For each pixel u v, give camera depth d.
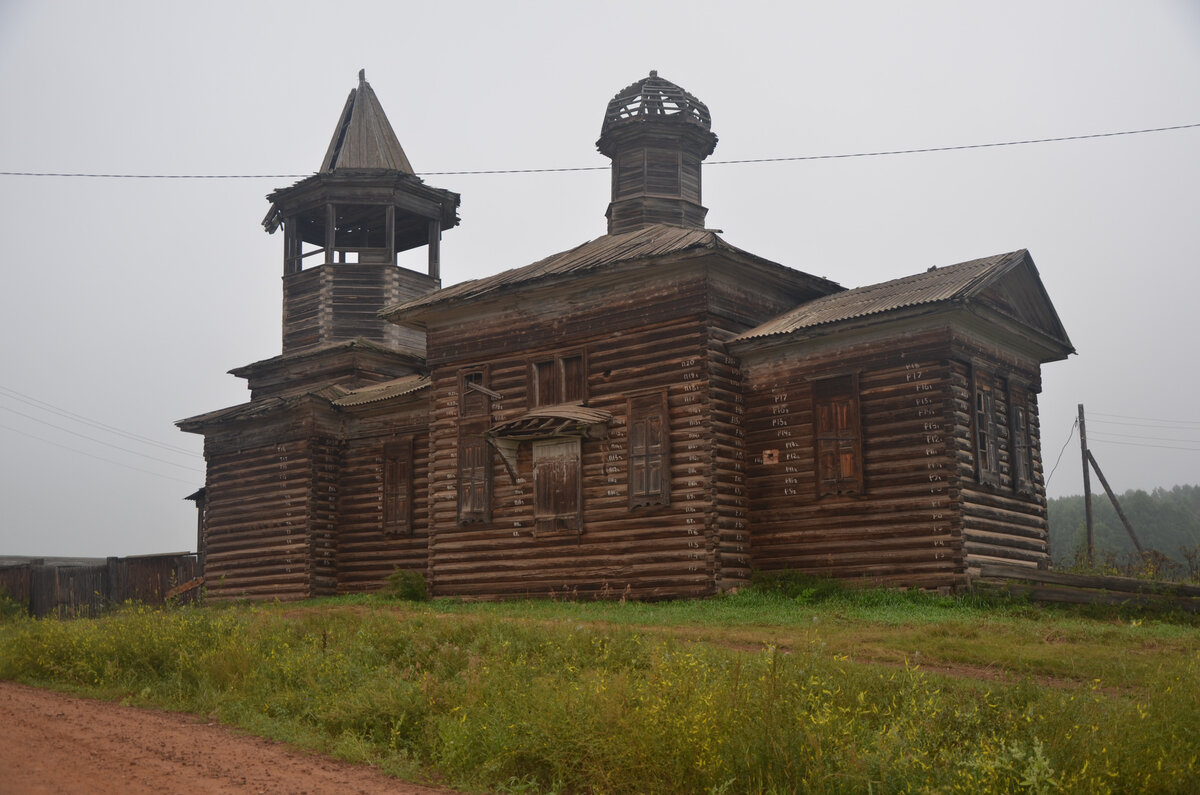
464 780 9.58
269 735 11.62
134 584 37.44
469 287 30.42
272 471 35.56
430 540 29.72
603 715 9.70
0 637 19.25
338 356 38.03
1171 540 114.88
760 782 8.43
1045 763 7.61
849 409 24.23
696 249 24.98
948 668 14.84
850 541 23.86
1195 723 8.63
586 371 27.22
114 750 10.26
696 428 25.12
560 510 27.02
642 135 32.59
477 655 15.23
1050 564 25.89
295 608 27.45
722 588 24.36
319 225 42.84
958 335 23.44
